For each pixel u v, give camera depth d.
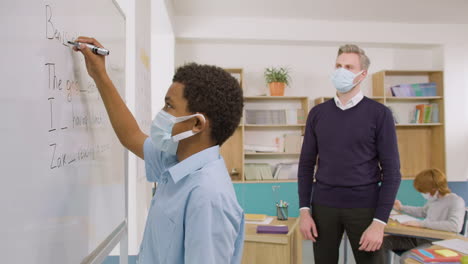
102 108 1.14
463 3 4.43
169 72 4.54
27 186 0.66
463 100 5.16
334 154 1.80
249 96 4.81
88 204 0.99
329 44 5.12
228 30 4.83
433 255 1.55
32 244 0.68
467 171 5.17
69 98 0.86
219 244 0.79
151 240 0.94
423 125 5.20
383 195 1.71
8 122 0.60
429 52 5.34
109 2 1.23
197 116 0.86
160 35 4.54
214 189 0.81
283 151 5.02
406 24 5.05
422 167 5.21
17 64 0.62
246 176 4.87
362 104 1.79
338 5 4.45
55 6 0.78
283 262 2.08
